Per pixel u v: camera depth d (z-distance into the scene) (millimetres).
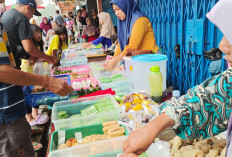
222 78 673
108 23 5332
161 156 1040
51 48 4172
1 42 1047
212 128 723
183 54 3256
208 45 2609
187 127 731
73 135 1311
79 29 8570
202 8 2602
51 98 2316
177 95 1500
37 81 1157
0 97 1183
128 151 684
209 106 695
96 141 1095
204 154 1008
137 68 1820
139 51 2141
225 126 707
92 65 3201
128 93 1955
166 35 3781
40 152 2494
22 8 2346
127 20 2377
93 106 1610
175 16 3299
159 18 3957
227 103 670
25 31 2250
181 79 3400
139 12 2336
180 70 3369
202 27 2580
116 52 2934
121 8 2322
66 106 1617
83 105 1645
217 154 975
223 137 1112
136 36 2254
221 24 480
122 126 1319
